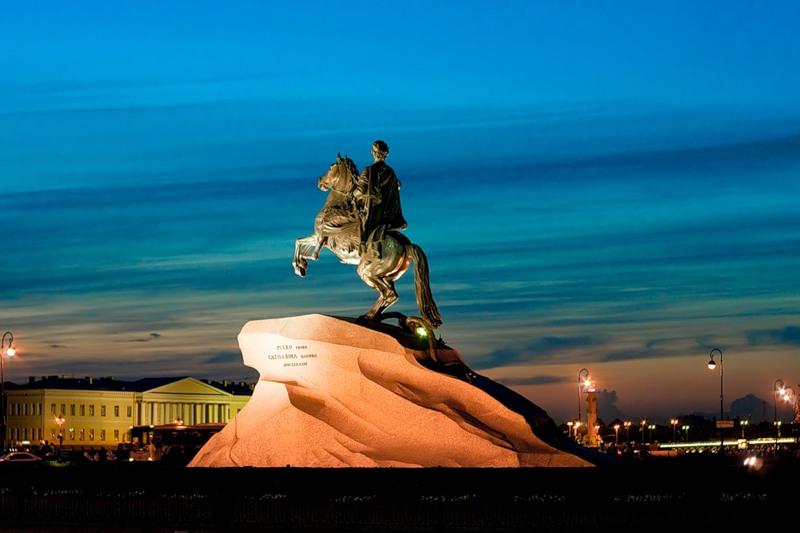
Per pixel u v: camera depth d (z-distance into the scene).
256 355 33.88
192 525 26.72
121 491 29.78
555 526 24.86
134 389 137.38
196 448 66.31
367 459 31.11
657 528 24.47
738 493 27.25
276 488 28.33
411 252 33.41
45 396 131.50
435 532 24.72
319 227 34.22
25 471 30.98
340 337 32.66
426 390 32.06
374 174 33.62
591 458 31.38
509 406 31.50
